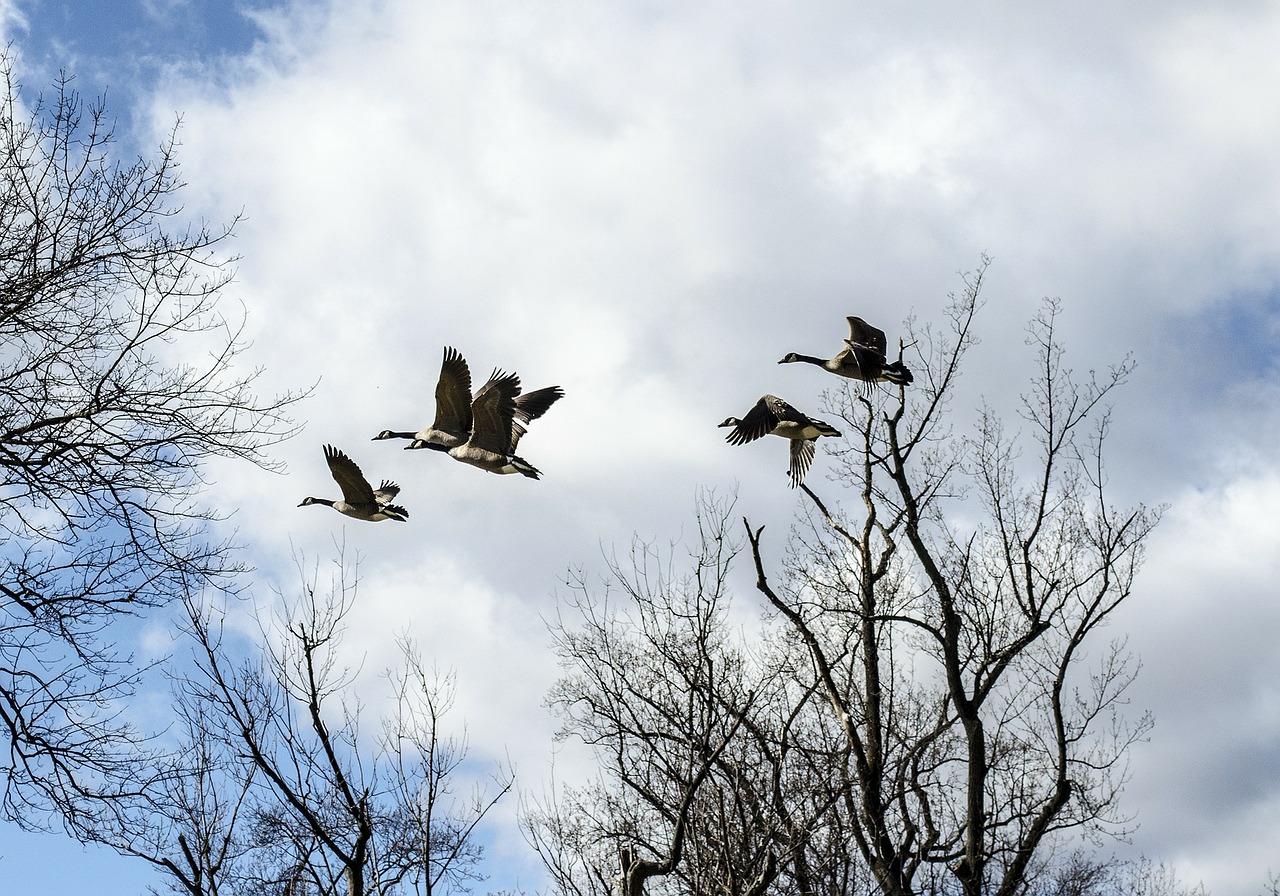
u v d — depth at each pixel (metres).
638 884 15.20
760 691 16.89
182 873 12.77
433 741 14.11
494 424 16.78
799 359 20.84
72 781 12.87
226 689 13.80
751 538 19.28
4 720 12.71
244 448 13.95
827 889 16.86
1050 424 21.58
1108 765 19.91
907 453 21.27
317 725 13.77
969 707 19.61
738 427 19.09
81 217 13.45
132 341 13.46
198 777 13.53
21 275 13.12
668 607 17.33
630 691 17.41
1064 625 20.78
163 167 13.88
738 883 14.39
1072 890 20.36
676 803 16.73
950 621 20.05
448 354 16.27
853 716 19.08
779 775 15.49
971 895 18.20
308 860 13.37
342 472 17.41
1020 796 19.94
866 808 18.03
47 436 13.27
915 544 20.50
